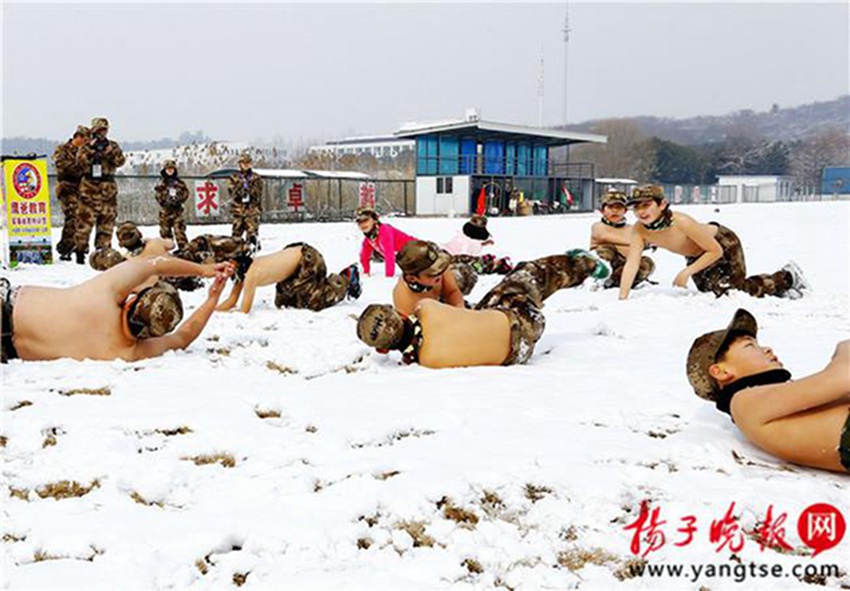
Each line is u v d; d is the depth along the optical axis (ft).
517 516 8.60
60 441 10.90
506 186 131.75
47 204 40.83
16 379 14.02
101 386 13.79
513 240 60.29
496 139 135.54
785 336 19.22
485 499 9.04
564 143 140.46
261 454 10.39
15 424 11.38
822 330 20.25
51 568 7.44
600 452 10.38
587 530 8.23
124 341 15.75
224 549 7.93
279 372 15.44
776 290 27.04
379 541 8.00
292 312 23.20
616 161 305.53
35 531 8.15
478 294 29.73
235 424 11.62
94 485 9.52
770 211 94.43
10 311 15.03
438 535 8.16
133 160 153.58
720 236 26.73
